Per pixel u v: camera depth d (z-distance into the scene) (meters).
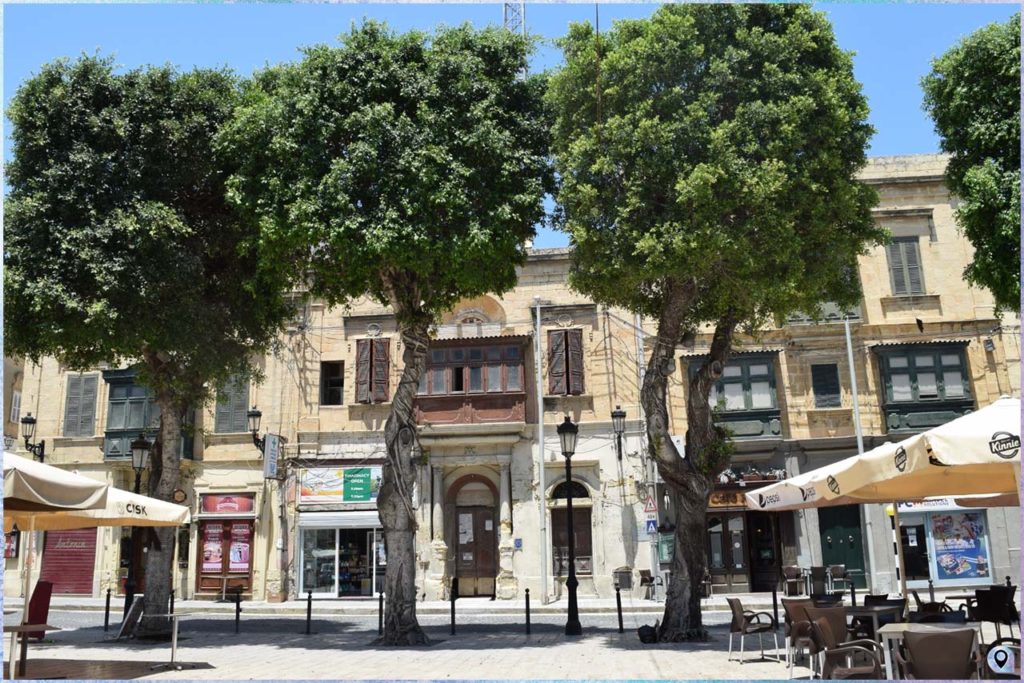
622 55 14.96
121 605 27.22
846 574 25.86
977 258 16.62
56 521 13.82
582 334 29.61
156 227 16.53
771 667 11.84
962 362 28.38
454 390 29.28
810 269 15.21
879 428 28.23
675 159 14.38
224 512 29.61
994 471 10.12
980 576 27.23
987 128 16.27
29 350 17.64
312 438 29.83
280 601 28.58
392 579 16.23
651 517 25.67
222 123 17.86
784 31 15.58
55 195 16.45
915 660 8.07
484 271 16.41
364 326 30.59
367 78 16.00
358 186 15.43
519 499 28.55
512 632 18.42
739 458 28.33
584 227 15.12
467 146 15.61
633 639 16.25
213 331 18.52
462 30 16.86
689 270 14.58
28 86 16.89
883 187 29.95
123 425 30.20
